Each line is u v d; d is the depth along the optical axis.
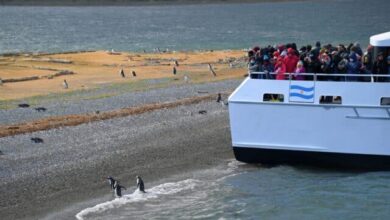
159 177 40.12
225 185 38.12
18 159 43.25
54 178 39.41
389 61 37.62
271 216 33.12
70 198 36.16
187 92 71.62
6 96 69.38
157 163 43.00
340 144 38.41
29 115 58.31
